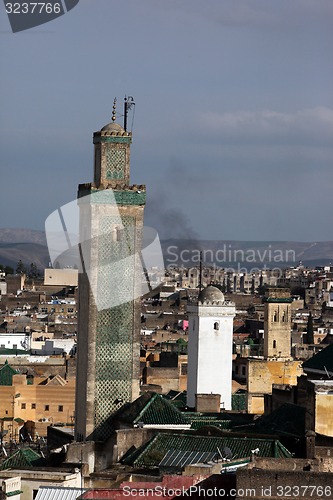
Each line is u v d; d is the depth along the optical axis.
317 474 149.75
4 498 162.12
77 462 191.00
